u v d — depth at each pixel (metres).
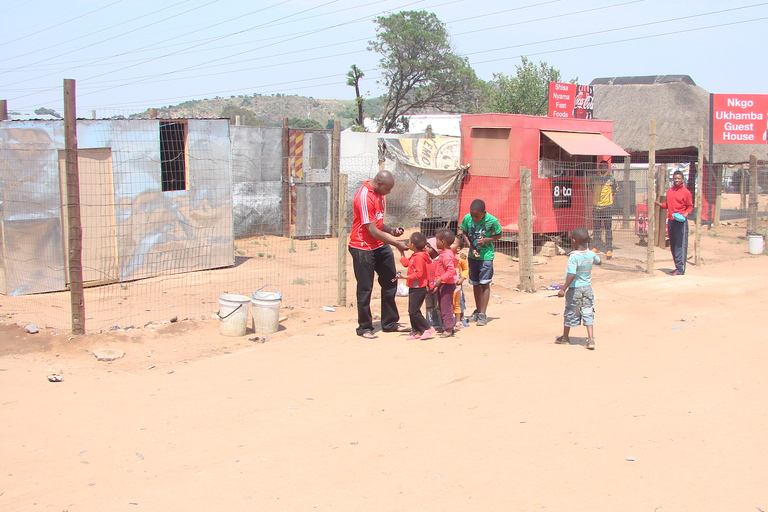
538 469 4.43
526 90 35.81
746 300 10.69
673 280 12.84
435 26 45.56
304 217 19.34
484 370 6.98
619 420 5.34
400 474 4.42
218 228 14.62
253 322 8.98
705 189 24.36
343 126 132.00
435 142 18.23
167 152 14.23
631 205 22.91
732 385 6.24
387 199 21.08
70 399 6.17
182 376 6.96
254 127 19.05
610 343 8.06
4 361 7.50
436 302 9.09
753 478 4.21
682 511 3.81
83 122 12.30
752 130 20.84
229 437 5.18
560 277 13.61
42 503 4.10
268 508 3.98
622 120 27.38
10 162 11.55
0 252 11.70
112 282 12.93
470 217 9.18
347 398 6.14
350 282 13.09
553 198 16.62
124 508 4.02
